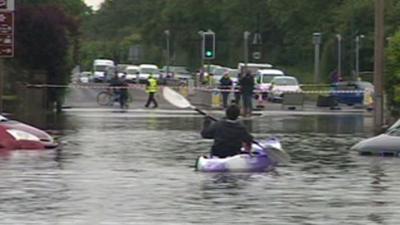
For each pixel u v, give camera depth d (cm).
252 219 2741
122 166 4094
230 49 18700
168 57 18962
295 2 17062
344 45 14700
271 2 17562
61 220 2702
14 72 8294
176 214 2819
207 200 3103
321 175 3831
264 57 17712
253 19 18125
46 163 4188
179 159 4406
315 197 3192
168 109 9288
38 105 8250
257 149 4184
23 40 8412
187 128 6500
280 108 10000
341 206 2988
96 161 4291
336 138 5769
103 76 15712
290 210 2905
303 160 4425
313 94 12212
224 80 9600
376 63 6669
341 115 8606
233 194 3253
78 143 5228
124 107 9512
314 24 16762
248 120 7681
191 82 13525
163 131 6197
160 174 3809
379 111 6662
